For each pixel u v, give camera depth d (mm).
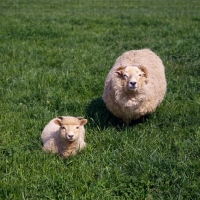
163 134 8266
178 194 6250
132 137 8109
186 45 14727
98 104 9633
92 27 18266
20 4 25422
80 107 9445
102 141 7992
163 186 6457
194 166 6918
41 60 13000
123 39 16109
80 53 13781
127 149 7516
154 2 27328
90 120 8969
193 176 6648
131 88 7863
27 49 14352
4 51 14008
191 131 8383
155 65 9250
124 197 6297
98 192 6258
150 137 8102
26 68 12234
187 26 18234
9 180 6508
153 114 9172
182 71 12094
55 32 16750
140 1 27703
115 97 8305
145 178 6602
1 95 10219
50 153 7391
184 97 10148
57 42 15461
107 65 12422
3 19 19672
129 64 8883
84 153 7520
